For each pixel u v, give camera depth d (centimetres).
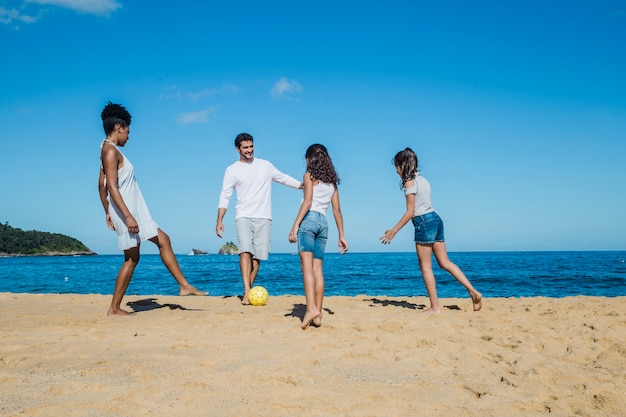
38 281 2642
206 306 684
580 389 307
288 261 6044
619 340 432
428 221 598
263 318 548
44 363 346
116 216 538
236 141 719
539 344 424
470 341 432
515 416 265
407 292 1747
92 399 271
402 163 599
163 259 557
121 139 541
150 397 276
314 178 498
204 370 329
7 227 16850
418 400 284
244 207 718
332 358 369
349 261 6388
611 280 2244
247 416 254
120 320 532
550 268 3600
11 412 250
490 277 2508
